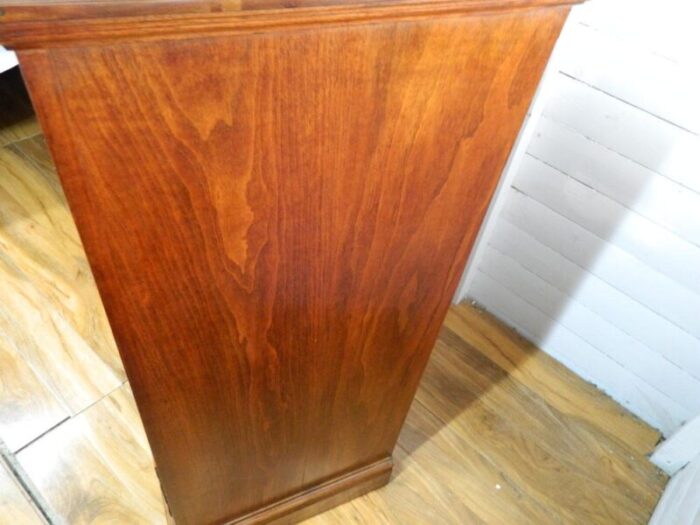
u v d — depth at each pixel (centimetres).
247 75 37
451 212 60
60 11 29
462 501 116
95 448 115
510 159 123
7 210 161
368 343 74
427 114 47
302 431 86
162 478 78
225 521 98
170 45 33
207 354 60
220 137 40
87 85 33
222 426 73
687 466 119
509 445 128
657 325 121
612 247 120
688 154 99
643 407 135
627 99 102
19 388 123
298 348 67
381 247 59
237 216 47
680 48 92
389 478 116
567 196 122
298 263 55
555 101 112
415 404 133
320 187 48
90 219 40
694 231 105
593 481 123
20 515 104
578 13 99
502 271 147
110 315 49
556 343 146
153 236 44
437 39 42
